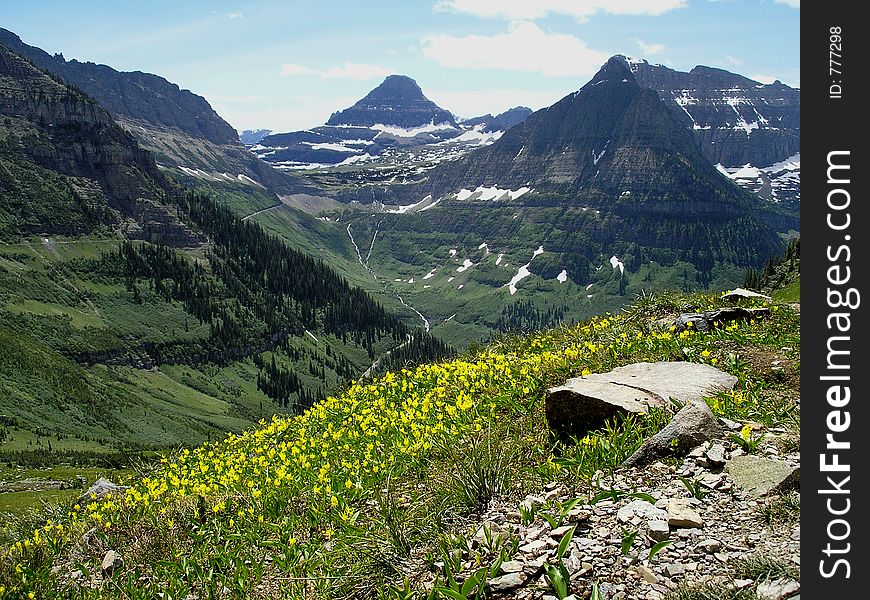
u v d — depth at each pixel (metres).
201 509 4.74
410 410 5.39
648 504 3.28
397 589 3.17
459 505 3.70
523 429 4.65
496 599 2.91
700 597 2.64
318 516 4.09
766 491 3.24
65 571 4.39
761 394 4.56
